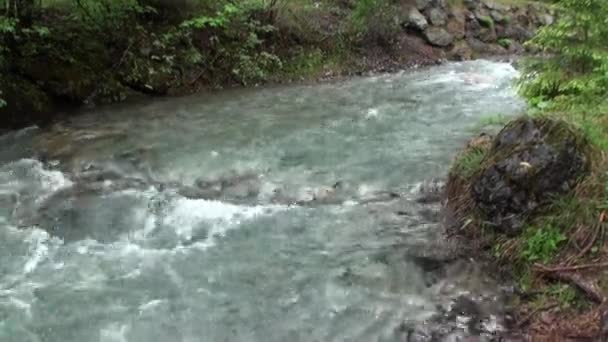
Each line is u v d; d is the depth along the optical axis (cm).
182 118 905
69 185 651
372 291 445
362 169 668
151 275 480
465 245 477
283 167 684
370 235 523
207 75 1127
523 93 654
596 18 592
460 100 984
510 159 465
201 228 554
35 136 816
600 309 369
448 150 718
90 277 479
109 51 1038
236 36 1181
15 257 508
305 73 1222
